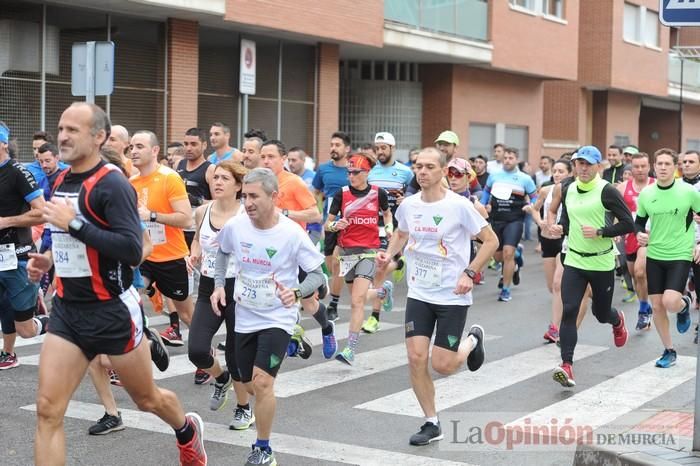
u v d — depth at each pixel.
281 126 22.20
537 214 11.52
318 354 9.59
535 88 32.06
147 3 17.06
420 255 6.58
